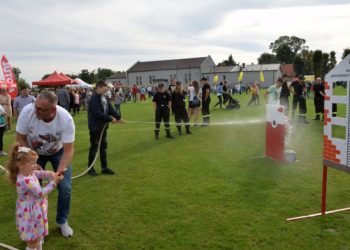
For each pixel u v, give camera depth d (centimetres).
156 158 820
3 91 1120
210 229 433
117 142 1060
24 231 359
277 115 740
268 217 464
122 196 561
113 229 443
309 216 462
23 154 353
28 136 419
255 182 611
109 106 709
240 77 5759
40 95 387
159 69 9562
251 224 444
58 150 442
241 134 1134
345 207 496
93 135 682
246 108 2225
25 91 1145
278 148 746
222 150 888
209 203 518
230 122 1444
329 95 441
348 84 407
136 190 588
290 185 592
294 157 744
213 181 623
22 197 359
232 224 445
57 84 2838
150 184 618
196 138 1082
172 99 1172
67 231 427
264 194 550
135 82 9981
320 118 1504
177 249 388
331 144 442
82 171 729
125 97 3631
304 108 1352
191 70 9231
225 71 8844
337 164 432
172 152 884
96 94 681
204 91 1357
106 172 697
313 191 562
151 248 392
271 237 409
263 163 741
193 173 679
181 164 754
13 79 2228
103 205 524
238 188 581
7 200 563
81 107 2906
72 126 417
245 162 753
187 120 1188
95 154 688
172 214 482
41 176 378
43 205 370
